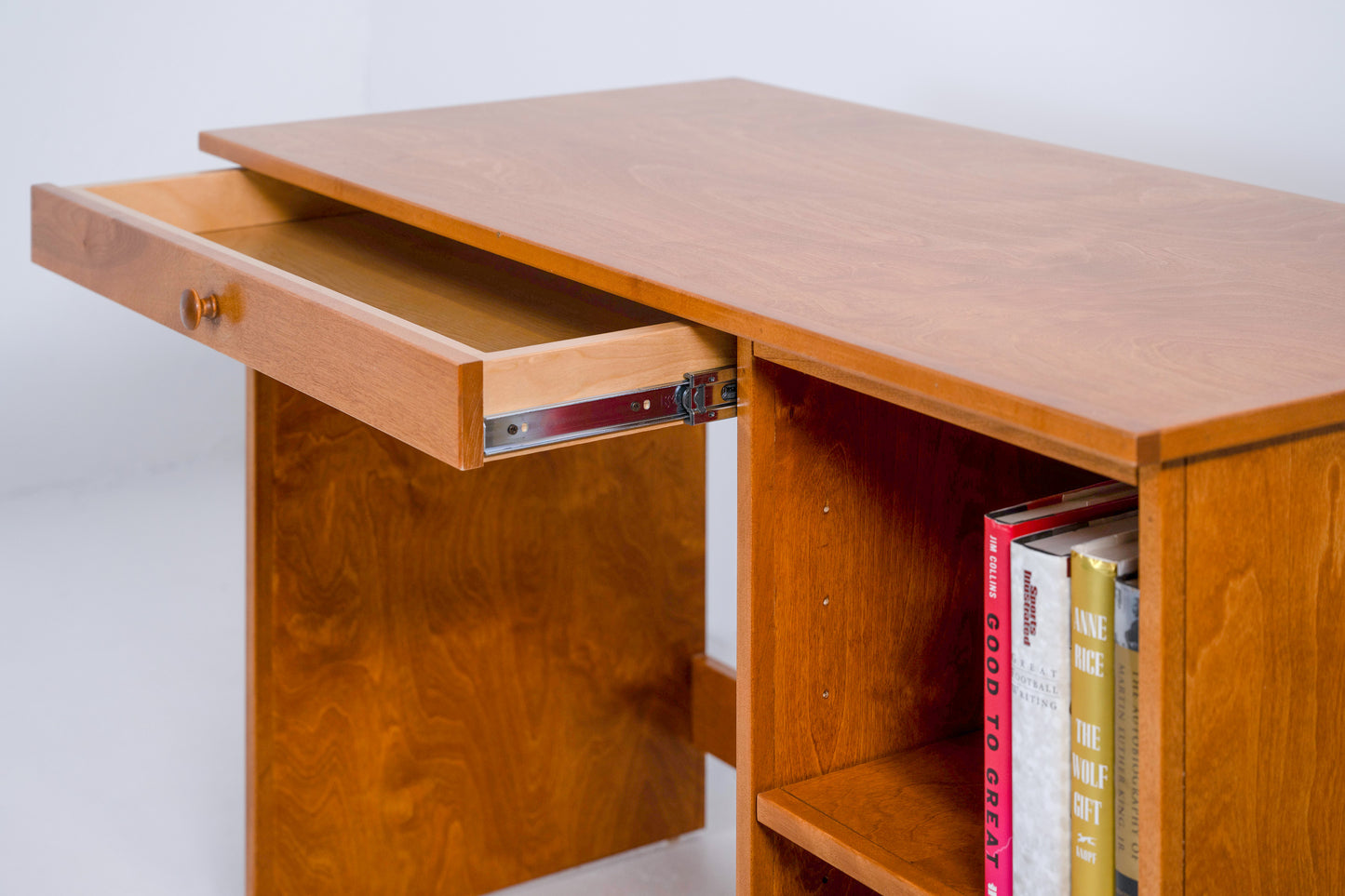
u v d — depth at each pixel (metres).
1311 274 1.05
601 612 1.81
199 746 2.15
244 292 1.13
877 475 1.08
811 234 1.16
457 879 1.77
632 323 1.24
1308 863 0.88
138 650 2.43
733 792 2.08
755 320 0.93
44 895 1.78
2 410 3.06
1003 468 1.16
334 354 1.03
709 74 2.47
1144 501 0.76
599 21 2.68
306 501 1.58
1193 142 1.79
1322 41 1.63
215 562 2.78
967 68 2.05
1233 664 0.81
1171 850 0.81
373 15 3.34
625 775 1.88
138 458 3.23
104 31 3.05
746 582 1.04
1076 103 1.92
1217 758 0.81
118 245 1.31
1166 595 0.77
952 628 1.16
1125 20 1.84
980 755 1.15
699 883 1.83
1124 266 1.07
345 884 1.70
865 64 2.20
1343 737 0.87
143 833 1.93
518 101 1.80
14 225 3.01
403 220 1.27
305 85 3.32
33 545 2.84
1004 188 1.34
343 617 1.63
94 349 3.13
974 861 1.00
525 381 0.94
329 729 1.65
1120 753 0.85
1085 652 0.85
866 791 1.09
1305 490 0.81
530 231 1.15
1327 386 0.79
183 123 3.19
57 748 2.13
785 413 1.02
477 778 1.76
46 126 3.02
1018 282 1.02
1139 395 0.77
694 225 1.18
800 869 1.13
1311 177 1.67
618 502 1.79
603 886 1.82
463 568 1.69
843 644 1.10
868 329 0.90
